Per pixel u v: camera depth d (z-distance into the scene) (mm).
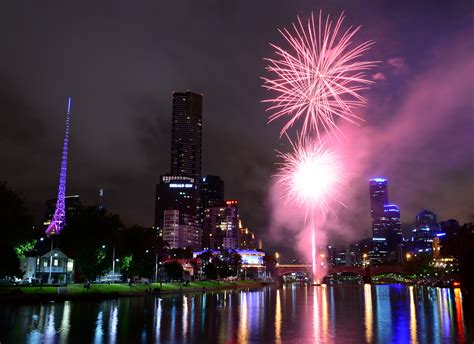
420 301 112062
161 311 80188
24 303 88875
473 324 59969
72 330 51688
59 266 156625
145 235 172000
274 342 45688
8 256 104875
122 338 47000
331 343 45219
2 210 98250
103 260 133000
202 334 50844
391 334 51562
